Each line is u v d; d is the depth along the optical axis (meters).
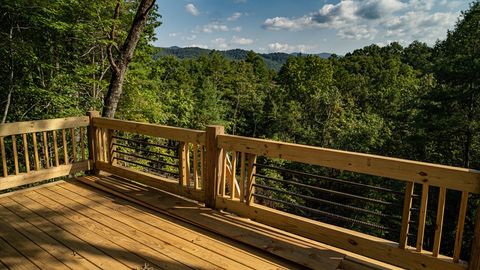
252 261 2.23
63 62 6.94
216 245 2.44
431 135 15.18
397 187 14.64
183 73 36.88
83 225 2.74
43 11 5.87
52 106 6.80
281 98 36.06
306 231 2.54
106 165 4.15
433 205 12.80
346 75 41.28
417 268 2.08
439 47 17.67
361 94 35.41
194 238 2.55
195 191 3.26
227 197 3.06
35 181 3.73
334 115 28.48
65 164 4.03
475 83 13.63
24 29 6.20
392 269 2.17
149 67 11.16
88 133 4.25
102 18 6.68
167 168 10.26
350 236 2.33
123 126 3.84
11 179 3.51
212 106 29.05
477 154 14.94
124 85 9.59
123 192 3.55
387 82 39.25
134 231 2.64
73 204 3.23
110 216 2.95
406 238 2.11
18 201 3.28
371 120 23.92
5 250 2.31
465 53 14.77
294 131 30.39
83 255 2.25
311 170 19.66
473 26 15.17
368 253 2.27
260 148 2.71
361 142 22.41
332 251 2.38
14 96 6.40
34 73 6.51
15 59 6.03
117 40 7.55
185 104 15.88
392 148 20.53
